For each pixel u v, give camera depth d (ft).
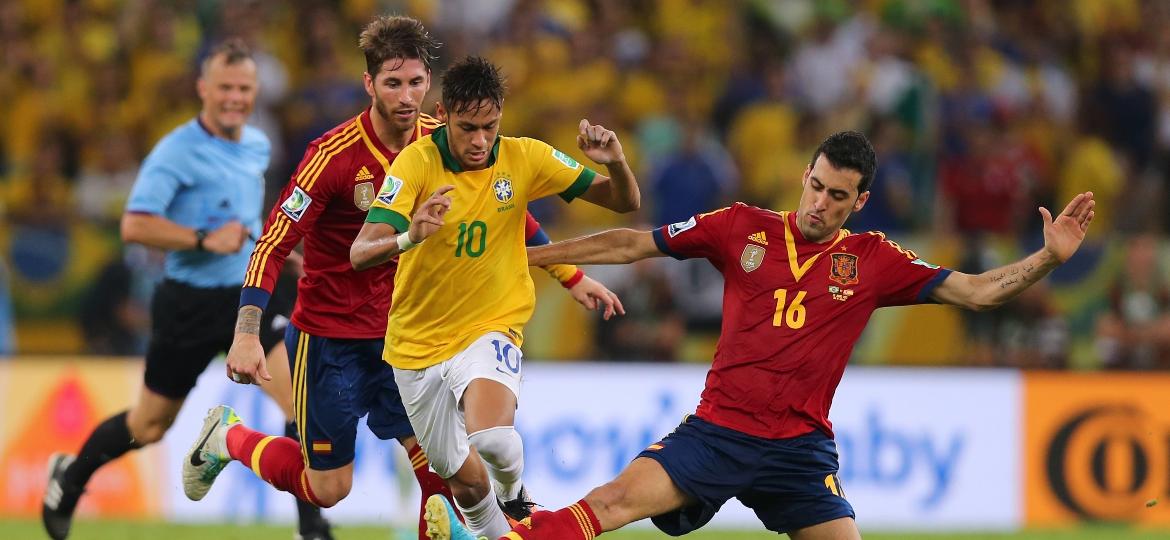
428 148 66.54
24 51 163.94
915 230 149.89
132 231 86.58
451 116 64.59
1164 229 165.78
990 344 134.10
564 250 69.46
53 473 92.07
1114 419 127.13
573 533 62.39
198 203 89.61
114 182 145.79
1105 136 173.47
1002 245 135.85
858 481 123.54
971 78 169.58
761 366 65.05
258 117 152.15
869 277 66.03
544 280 130.52
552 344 130.41
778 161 156.56
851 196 64.90
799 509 65.72
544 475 121.39
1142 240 135.74
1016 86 174.40
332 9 168.35
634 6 176.86
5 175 151.02
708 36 174.40
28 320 129.80
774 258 66.23
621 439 122.83
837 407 124.36
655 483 63.87
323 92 153.99
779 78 164.45
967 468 125.08
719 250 67.15
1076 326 134.92
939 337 133.90
